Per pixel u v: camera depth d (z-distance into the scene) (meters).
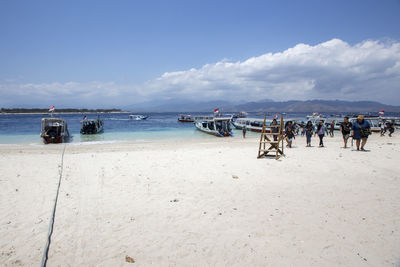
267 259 3.73
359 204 5.77
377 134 30.19
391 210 5.39
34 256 3.86
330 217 5.09
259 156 11.82
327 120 37.38
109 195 6.59
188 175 8.63
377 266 3.53
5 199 6.31
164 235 4.47
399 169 9.12
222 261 3.71
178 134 31.34
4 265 3.61
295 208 5.59
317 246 4.04
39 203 6.05
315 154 12.68
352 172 8.76
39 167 10.12
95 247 4.10
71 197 6.45
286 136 16.12
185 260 3.75
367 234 4.39
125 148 17.55
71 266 3.61
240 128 38.69
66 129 26.50
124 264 3.65
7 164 10.78
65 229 4.71
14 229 4.73
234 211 5.48
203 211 5.50
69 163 10.95
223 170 9.35
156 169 9.59
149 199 6.28
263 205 5.80
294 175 8.48
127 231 4.62
